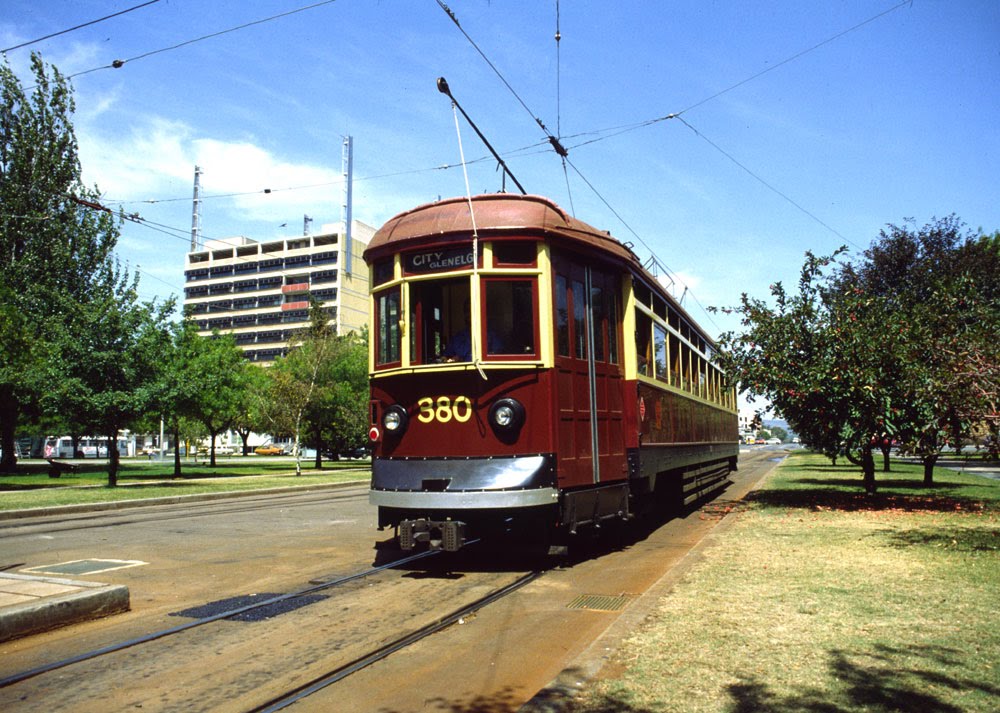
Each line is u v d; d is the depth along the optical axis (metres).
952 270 22.52
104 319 22.16
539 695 4.20
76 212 33.00
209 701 4.46
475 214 8.51
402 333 8.63
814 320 14.23
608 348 9.72
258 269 112.94
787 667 4.55
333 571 8.57
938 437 10.74
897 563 7.85
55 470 30.78
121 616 6.55
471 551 9.91
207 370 33.06
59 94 32.34
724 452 19.48
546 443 8.20
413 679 4.85
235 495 20.48
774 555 8.46
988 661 4.62
